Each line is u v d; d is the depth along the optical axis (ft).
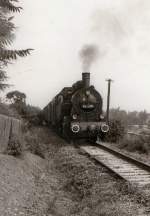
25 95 100.17
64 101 67.05
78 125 61.52
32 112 108.58
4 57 23.48
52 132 80.84
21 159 37.70
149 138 60.18
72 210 25.30
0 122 35.12
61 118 67.21
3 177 27.30
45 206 24.72
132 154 52.60
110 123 70.33
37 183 31.58
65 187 32.71
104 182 32.12
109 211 23.62
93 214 23.77
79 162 42.45
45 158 47.91
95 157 45.39
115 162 42.22
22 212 21.77
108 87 87.10
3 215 20.12
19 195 24.99
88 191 29.91
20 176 30.55
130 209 23.70
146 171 36.65
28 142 49.42
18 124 47.37
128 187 28.66
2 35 27.99
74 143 62.59
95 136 64.08
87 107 63.72
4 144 37.60
